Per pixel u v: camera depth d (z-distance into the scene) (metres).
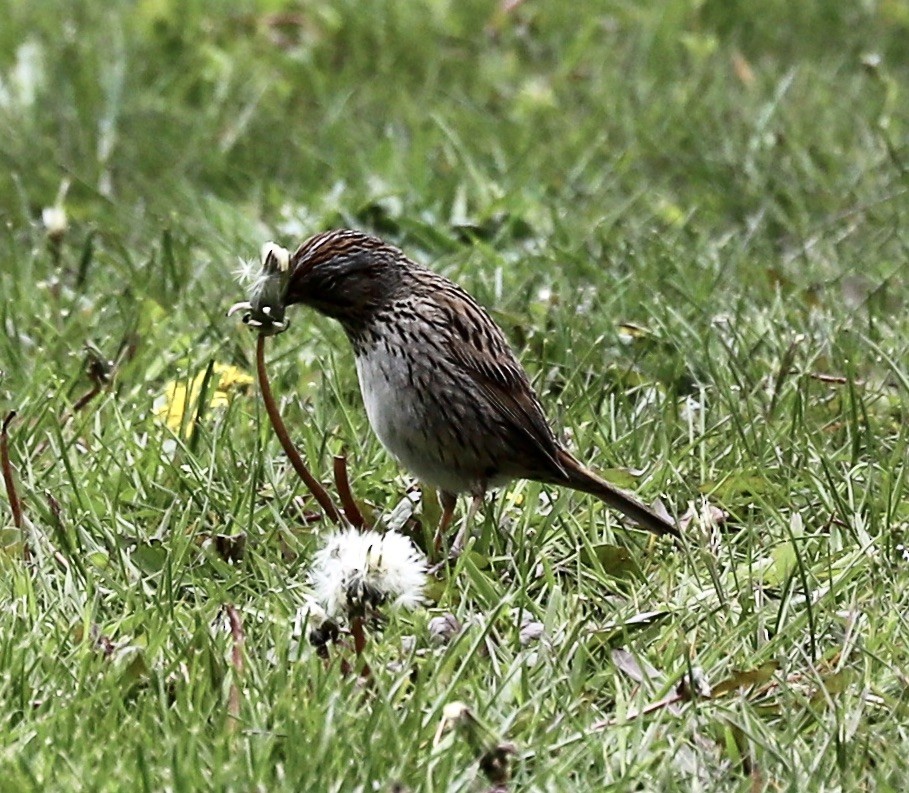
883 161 15.32
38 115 16.06
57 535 9.16
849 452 10.42
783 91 16.02
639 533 9.77
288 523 9.72
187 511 9.45
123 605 8.84
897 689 8.22
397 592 7.85
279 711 7.59
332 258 9.68
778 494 9.98
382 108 16.75
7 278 12.85
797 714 7.96
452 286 9.85
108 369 11.05
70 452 10.11
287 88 17.23
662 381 11.49
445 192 14.66
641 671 8.12
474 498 9.82
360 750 7.39
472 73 17.77
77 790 7.11
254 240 13.90
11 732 7.51
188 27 18.28
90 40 17.67
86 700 7.66
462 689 7.96
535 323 12.19
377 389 9.83
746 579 9.17
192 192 14.67
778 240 14.23
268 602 8.76
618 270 13.09
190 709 7.58
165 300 12.69
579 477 9.62
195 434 10.22
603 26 18.81
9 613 8.46
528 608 8.90
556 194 14.95
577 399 10.86
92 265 13.29
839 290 12.85
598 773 7.52
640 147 15.77
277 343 11.92
